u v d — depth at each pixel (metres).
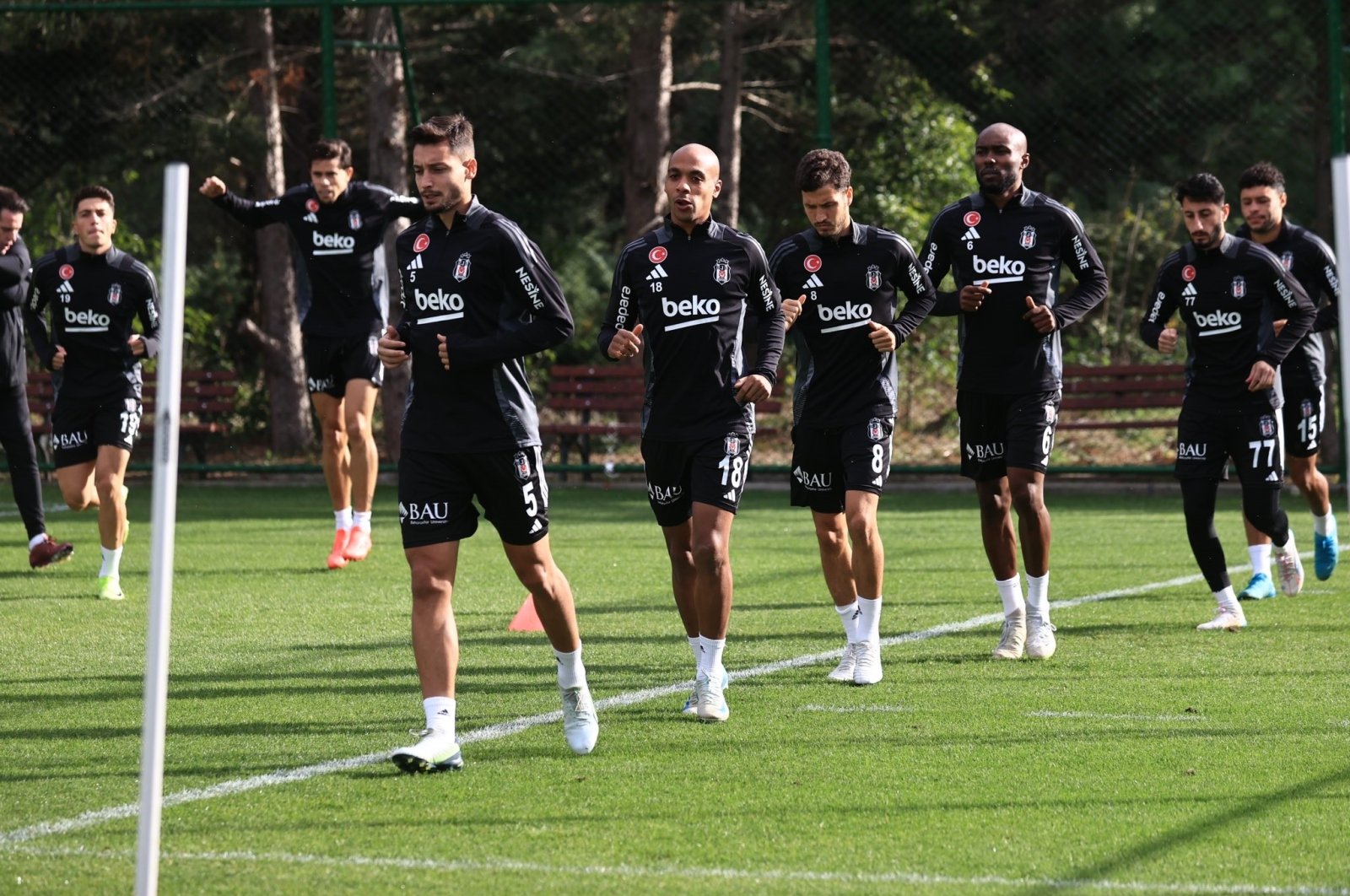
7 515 26.52
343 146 19.62
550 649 14.34
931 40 34.72
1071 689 12.28
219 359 45.41
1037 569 13.70
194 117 37.91
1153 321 15.79
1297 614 15.87
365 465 19.88
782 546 21.95
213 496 29.78
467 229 10.30
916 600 17.08
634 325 11.86
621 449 34.91
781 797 9.16
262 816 8.85
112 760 10.23
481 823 8.69
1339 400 28.72
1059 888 7.52
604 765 9.99
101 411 17.61
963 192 39.66
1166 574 18.95
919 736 10.73
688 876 7.74
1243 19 32.12
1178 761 9.95
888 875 7.73
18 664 13.64
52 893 7.54
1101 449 33.00
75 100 36.88
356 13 41.66
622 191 47.88
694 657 13.88
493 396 10.13
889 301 12.71
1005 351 13.72
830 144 28.56
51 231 37.91
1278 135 32.34
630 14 37.09
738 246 11.62
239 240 43.44
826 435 12.74
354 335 19.73
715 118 46.56
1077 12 33.25
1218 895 7.39
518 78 41.06
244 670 13.38
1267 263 15.13
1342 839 8.26
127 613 16.48
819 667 13.41
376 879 7.71
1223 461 15.36
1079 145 33.75
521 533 10.23
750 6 41.09
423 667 9.98
